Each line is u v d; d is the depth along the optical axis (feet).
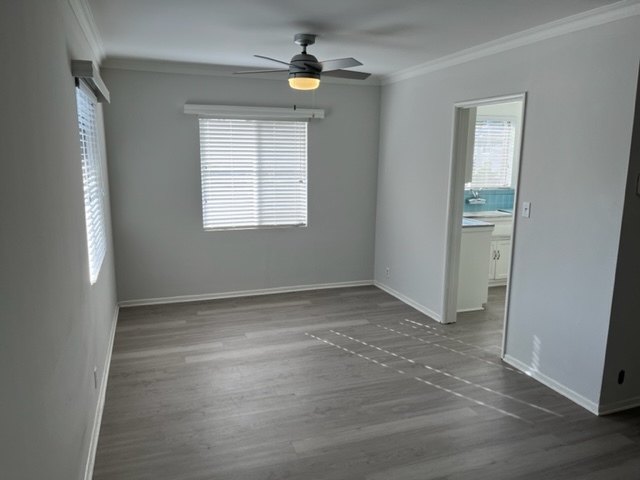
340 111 18.28
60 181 6.79
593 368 10.03
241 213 17.76
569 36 10.08
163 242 16.90
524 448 8.91
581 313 10.21
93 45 12.21
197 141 16.65
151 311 16.38
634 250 9.48
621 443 9.07
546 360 11.24
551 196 10.77
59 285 6.28
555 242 10.74
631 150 8.97
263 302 17.52
